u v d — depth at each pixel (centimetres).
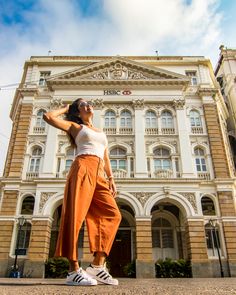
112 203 363
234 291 249
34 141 2358
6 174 2209
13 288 263
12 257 1919
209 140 2342
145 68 2659
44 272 1827
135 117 2445
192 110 2534
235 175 2572
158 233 2269
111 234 349
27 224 2044
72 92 2600
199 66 2794
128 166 2220
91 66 2661
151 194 2056
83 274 315
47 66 2823
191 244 1898
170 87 2600
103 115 2497
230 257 1891
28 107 2505
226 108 2909
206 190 2125
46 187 2089
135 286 313
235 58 3359
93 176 357
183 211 2044
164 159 2281
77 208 325
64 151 2297
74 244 312
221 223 2009
